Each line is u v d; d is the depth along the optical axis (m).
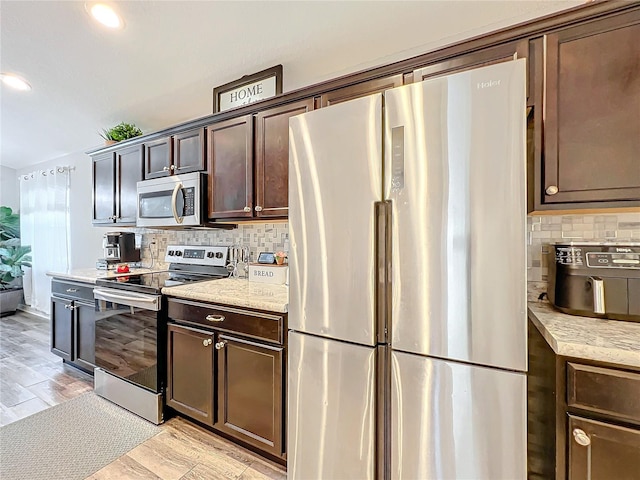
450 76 1.03
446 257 1.04
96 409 2.11
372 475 1.18
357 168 1.20
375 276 1.17
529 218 1.53
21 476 1.53
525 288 0.94
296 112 1.77
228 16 1.72
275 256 2.17
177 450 1.71
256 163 1.93
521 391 0.95
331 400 1.26
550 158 1.17
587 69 1.11
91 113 2.89
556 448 0.97
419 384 1.09
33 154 4.06
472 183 1.00
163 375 1.96
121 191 2.71
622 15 1.06
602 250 1.18
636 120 1.05
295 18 1.69
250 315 1.58
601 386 0.89
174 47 1.99
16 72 2.34
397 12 1.58
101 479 1.51
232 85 2.25
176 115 2.80
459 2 1.50
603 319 1.16
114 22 1.83
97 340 2.29
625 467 0.86
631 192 1.05
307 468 1.32
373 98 1.16
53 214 4.08
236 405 1.65
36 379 2.56
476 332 1.00
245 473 1.55
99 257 3.60
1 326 3.99
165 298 1.96
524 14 1.54
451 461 1.04
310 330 1.31
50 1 1.73
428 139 1.06
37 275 4.38
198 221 2.12
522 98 0.95
